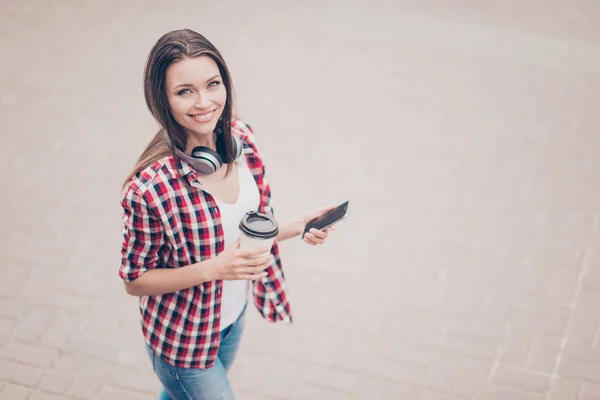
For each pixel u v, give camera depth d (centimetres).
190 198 277
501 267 520
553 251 532
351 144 636
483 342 469
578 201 575
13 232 546
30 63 725
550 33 768
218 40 763
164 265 293
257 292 336
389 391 441
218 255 282
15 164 609
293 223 320
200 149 274
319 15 802
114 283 511
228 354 335
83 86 701
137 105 682
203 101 263
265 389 442
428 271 519
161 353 305
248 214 279
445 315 487
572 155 621
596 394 438
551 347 465
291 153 627
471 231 550
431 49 752
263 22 791
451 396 438
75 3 816
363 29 780
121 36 769
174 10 808
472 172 605
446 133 648
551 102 682
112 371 451
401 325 480
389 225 557
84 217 563
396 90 700
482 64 731
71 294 500
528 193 583
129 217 273
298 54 747
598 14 797
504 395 438
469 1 819
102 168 611
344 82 711
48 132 645
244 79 712
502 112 671
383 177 602
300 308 493
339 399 436
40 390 438
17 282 507
